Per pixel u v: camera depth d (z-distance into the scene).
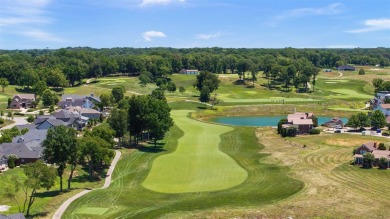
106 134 112.31
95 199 79.88
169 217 70.75
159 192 85.06
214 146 129.62
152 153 119.75
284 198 80.69
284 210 74.25
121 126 125.50
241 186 88.94
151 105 129.12
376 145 115.19
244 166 106.06
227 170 102.06
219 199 79.81
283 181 92.00
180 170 102.06
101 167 105.19
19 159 108.69
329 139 138.75
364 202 78.38
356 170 100.75
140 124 128.25
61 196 81.75
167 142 134.88
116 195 82.56
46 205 76.44
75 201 78.62
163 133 132.88
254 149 126.75
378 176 95.88
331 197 81.12
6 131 133.50
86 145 94.06
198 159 112.88
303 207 75.75
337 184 89.44
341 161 109.44
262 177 95.75
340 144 131.00
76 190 86.62
